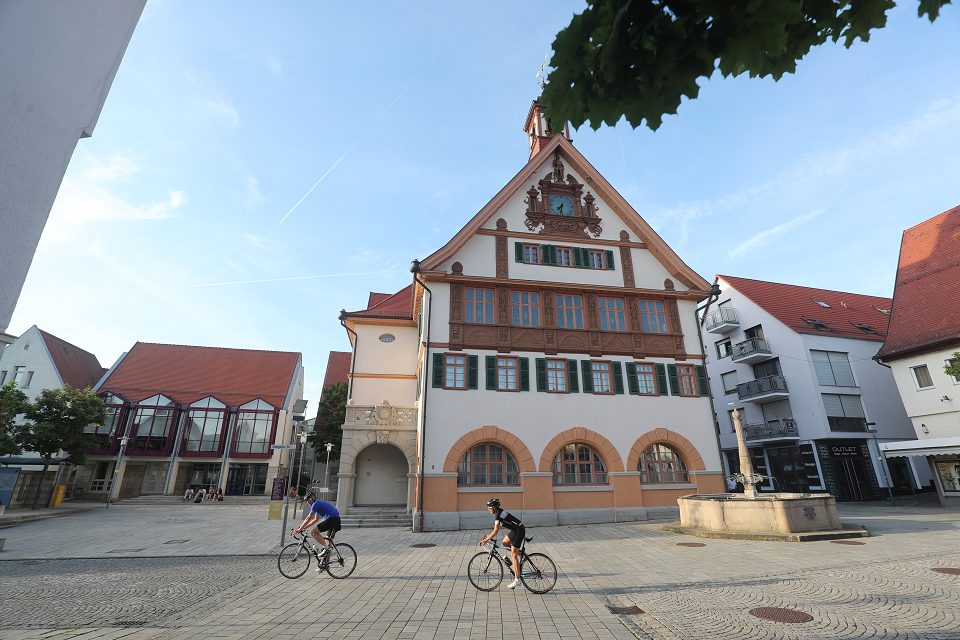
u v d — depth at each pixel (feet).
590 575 31.94
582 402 65.67
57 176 6.43
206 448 128.26
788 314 106.01
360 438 69.26
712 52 6.53
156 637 21.31
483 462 62.44
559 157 77.87
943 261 82.84
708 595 26.03
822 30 7.14
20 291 5.80
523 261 71.10
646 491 64.64
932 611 22.02
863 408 96.12
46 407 95.55
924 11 6.28
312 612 24.86
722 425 116.06
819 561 33.60
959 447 67.21
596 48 6.77
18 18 6.04
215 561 41.73
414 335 81.10
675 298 74.02
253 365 153.69
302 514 86.33
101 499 123.24
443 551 43.27
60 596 29.09
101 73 7.22
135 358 145.79
